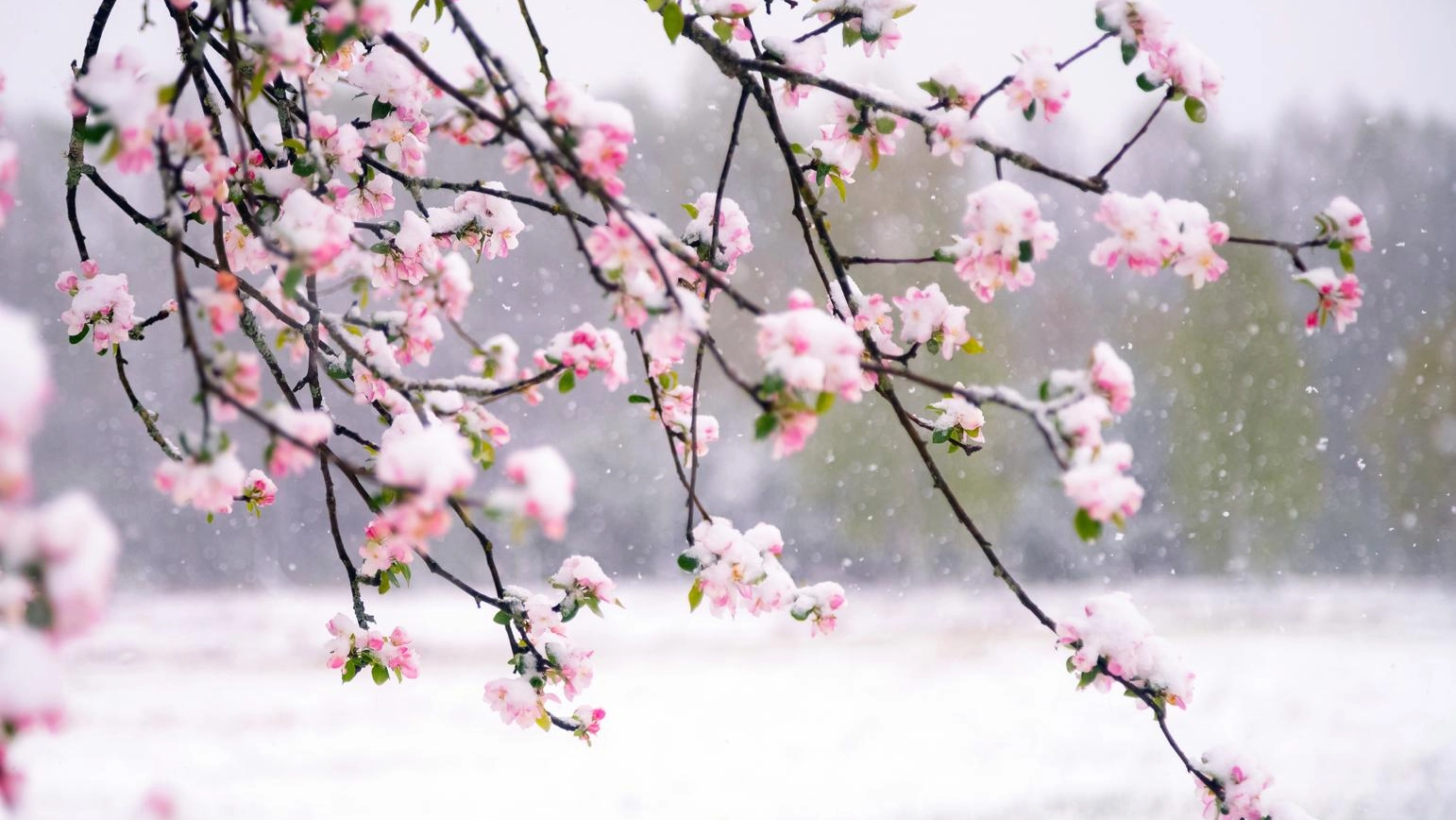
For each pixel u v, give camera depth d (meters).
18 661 1.06
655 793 9.84
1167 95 2.24
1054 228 2.05
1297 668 16.66
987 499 27.59
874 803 9.34
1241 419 30.14
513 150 2.00
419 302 2.07
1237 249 31.30
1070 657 2.41
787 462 28.72
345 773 10.82
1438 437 32.44
